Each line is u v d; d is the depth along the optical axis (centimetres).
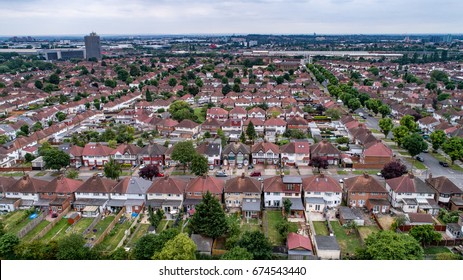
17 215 9550
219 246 7819
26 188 10031
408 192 9594
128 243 8094
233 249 6775
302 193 10050
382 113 19288
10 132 16375
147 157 12912
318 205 9481
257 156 12900
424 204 9388
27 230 8631
